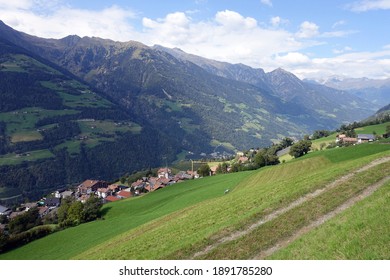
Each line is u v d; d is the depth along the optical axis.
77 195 192.75
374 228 18.36
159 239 33.69
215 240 25.41
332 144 171.62
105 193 177.12
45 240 79.44
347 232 19.19
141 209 89.31
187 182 114.12
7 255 73.44
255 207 32.44
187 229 33.44
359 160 45.00
